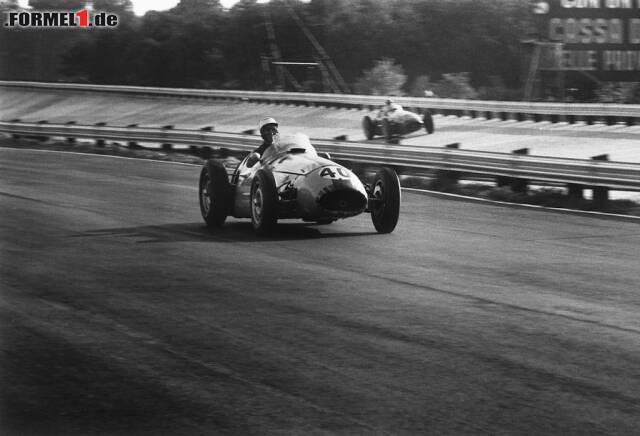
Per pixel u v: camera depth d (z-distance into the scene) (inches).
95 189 920.3
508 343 313.0
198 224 647.1
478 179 1005.8
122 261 486.3
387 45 3624.5
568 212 760.3
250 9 3907.5
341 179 553.0
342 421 233.1
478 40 3540.8
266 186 564.7
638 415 237.6
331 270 458.9
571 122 1700.3
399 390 258.5
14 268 465.1
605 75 2150.6
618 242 580.1
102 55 4394.7
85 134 1697.8
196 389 259.4
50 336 321.4
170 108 2733.8
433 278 439.2
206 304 376.5
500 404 246.2
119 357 293.4
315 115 2206.0
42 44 6373.0
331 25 3683.6
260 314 357.7
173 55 4111.7
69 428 229.3
